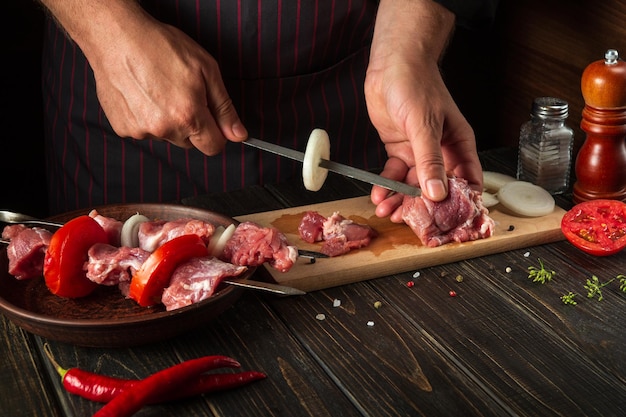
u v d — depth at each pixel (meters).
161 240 0.92
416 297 0.92
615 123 1.03
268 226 1.03
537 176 1.10
